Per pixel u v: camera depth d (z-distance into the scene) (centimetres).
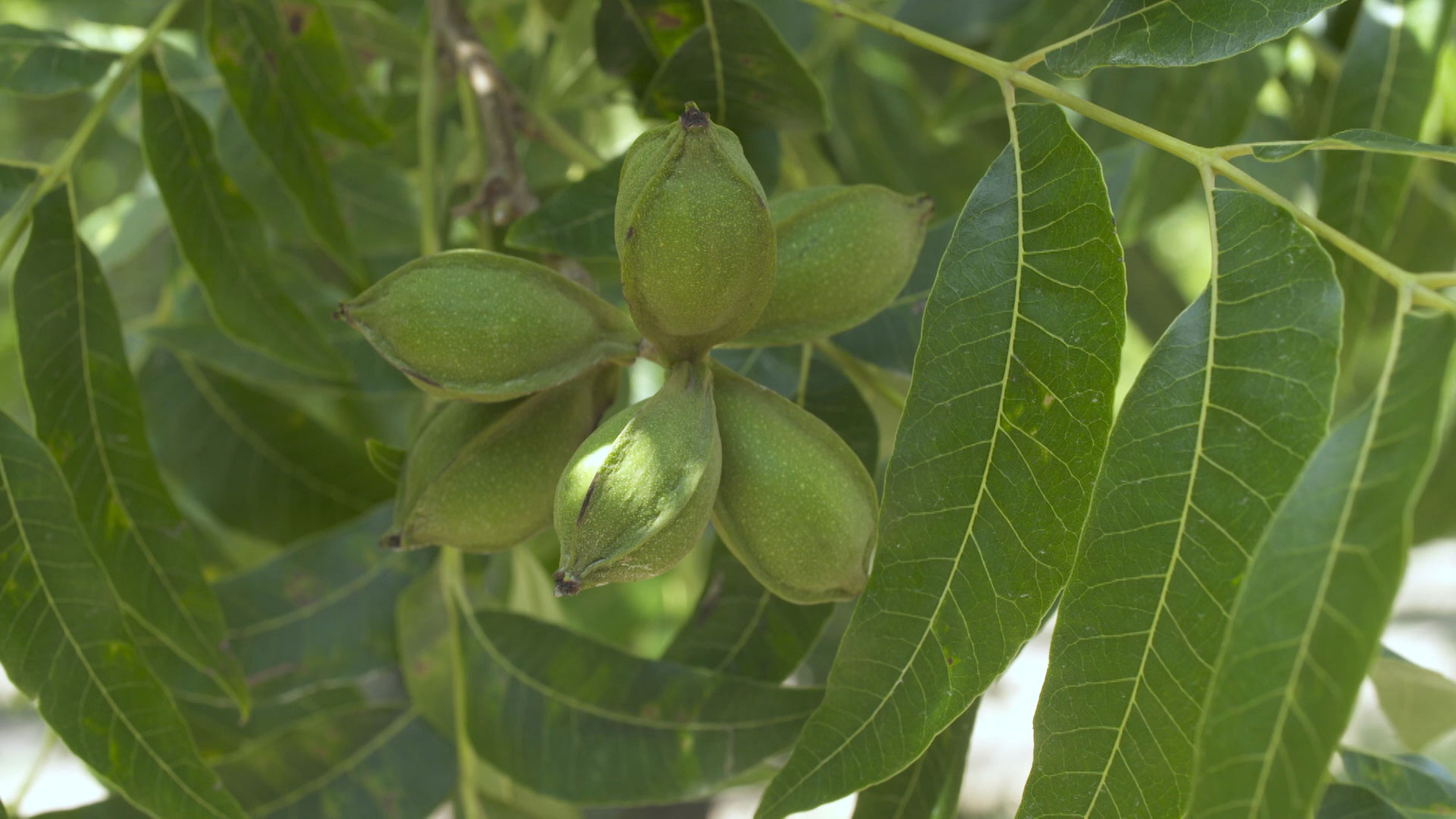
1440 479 88
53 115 101
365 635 65
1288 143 51
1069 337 51
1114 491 50
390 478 56
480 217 63
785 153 73
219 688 63
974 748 128
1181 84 73
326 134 71
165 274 91
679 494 50
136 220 83
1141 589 50
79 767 128
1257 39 52
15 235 58
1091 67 53
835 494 51
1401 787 57
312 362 65
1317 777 47
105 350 59
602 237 60
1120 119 52
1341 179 64
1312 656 47
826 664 74
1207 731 48
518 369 52
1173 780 50
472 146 67
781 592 52
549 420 53
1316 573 48
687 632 61
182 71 77
